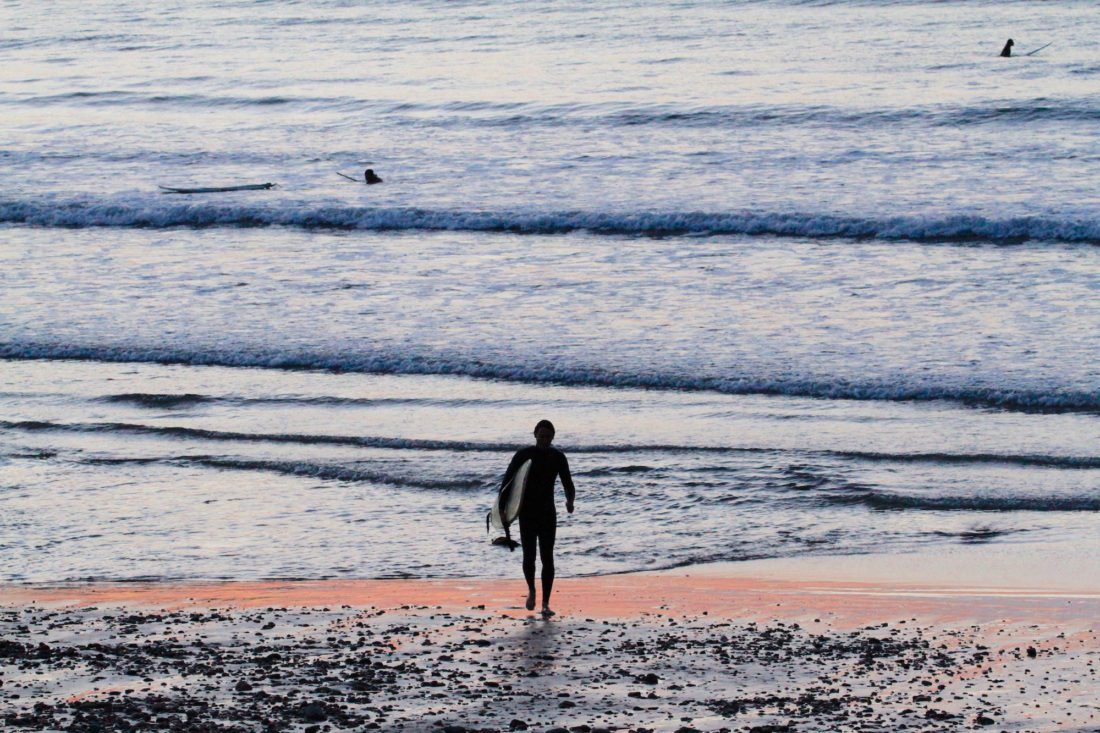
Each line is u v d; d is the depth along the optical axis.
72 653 33.12
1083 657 32.94
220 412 69.31
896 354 75.75
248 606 40.59
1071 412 64.81
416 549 48.31
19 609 40.25
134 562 47.16
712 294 93.50
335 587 43.41
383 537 49.88
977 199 122.81
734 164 148.00
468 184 143.25
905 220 111.75
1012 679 30.86
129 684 29.91
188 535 50.50
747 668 32.25
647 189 135.38
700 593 41.75
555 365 75.75
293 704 28.16
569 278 100.12
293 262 109.19
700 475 56.41
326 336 84.06
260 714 27.17
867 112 175.88
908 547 46.94
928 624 37.34
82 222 129.12
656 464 58.19
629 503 53.22
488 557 47.12
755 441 61.28
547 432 39.34
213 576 45.22
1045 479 54.66
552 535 39.09
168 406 70.75
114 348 82.44
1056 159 142.50
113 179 153.62
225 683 30.02
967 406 66.25
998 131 161.12
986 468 56.44
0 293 99.06
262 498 55.31
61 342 84.06
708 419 65.25
